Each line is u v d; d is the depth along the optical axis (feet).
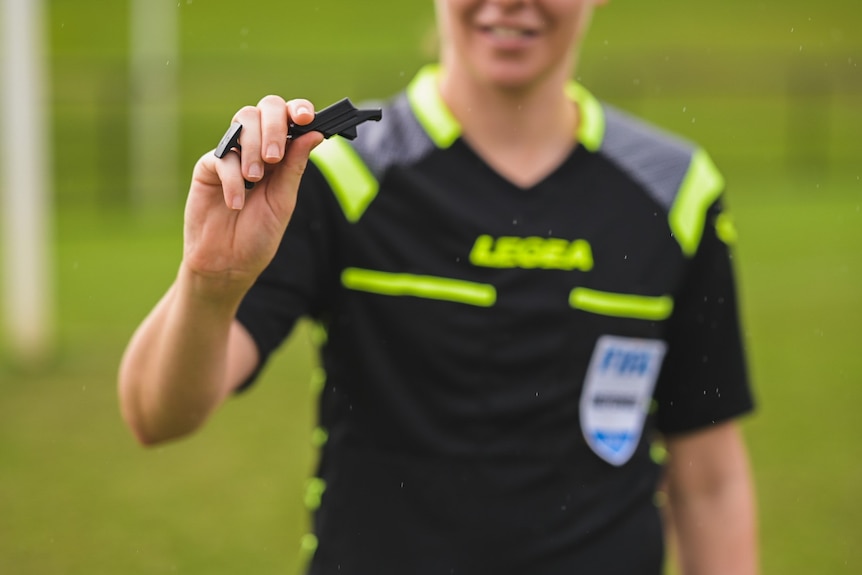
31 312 22.18
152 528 15.23
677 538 7.43
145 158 44.88
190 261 5.19
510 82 6.66
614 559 6.64
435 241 6.67
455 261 6.65
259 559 14.39
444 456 6.50
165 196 39.78
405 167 6.76
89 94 56.65
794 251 33.12
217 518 15.60
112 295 27.14
